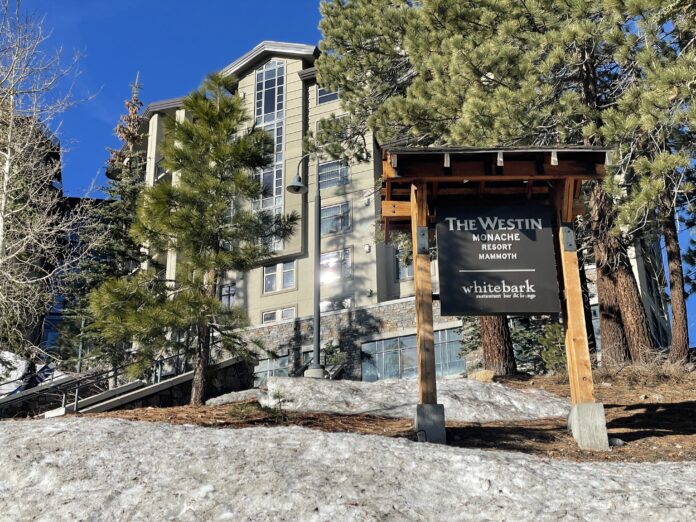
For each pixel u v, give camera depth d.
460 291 9.88
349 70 23.36
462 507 6.16
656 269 31.70
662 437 9.70
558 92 17.84
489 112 15.68
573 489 6.45
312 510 5.98
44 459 7.11
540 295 9.88
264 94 44.69
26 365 25.42
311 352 34.12
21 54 18.70
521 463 7.08
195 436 7.82
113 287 16.77
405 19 21.17
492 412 12.84
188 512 6.08
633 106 14.09
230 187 17.86
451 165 10.12
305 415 11.95
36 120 19.33
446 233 10.18
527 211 10.27
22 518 6.21
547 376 18.36
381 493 6.31
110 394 19.52
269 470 6.69
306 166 41.84
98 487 6.56
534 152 9.95
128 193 37.34
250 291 41.16
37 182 19.58
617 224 13.77
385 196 11.11
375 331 33.47
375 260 38.56
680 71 12.66
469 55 16.41
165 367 27.94
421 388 9.59
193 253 17.27
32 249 19.64
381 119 19.58
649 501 6.11
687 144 16.03
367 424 11.34
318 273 21.55
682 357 17.52
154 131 45.50
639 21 14.20
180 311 16.19
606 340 18.75
